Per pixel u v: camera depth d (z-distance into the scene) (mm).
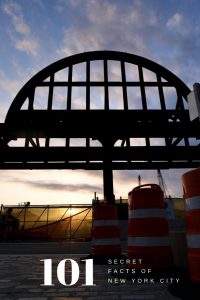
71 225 16734
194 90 2742
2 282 3367
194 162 10438
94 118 9281
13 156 8820
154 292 2736
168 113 11805
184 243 3889
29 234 16328
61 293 2801
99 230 5211
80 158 8891
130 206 3809
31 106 12148
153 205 3639
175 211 13922
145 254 3479
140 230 3578
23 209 16953
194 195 2572
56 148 8883
